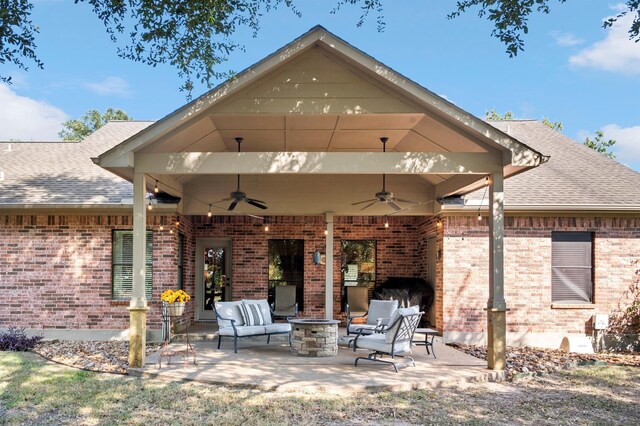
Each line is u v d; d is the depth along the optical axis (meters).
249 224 14.41
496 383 7.90
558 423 5.98
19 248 11.86
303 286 14.35
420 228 14.20
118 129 16.12
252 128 9.45
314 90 8.02
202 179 12.13
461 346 11.35
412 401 6.71
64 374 7.95
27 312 11.76
